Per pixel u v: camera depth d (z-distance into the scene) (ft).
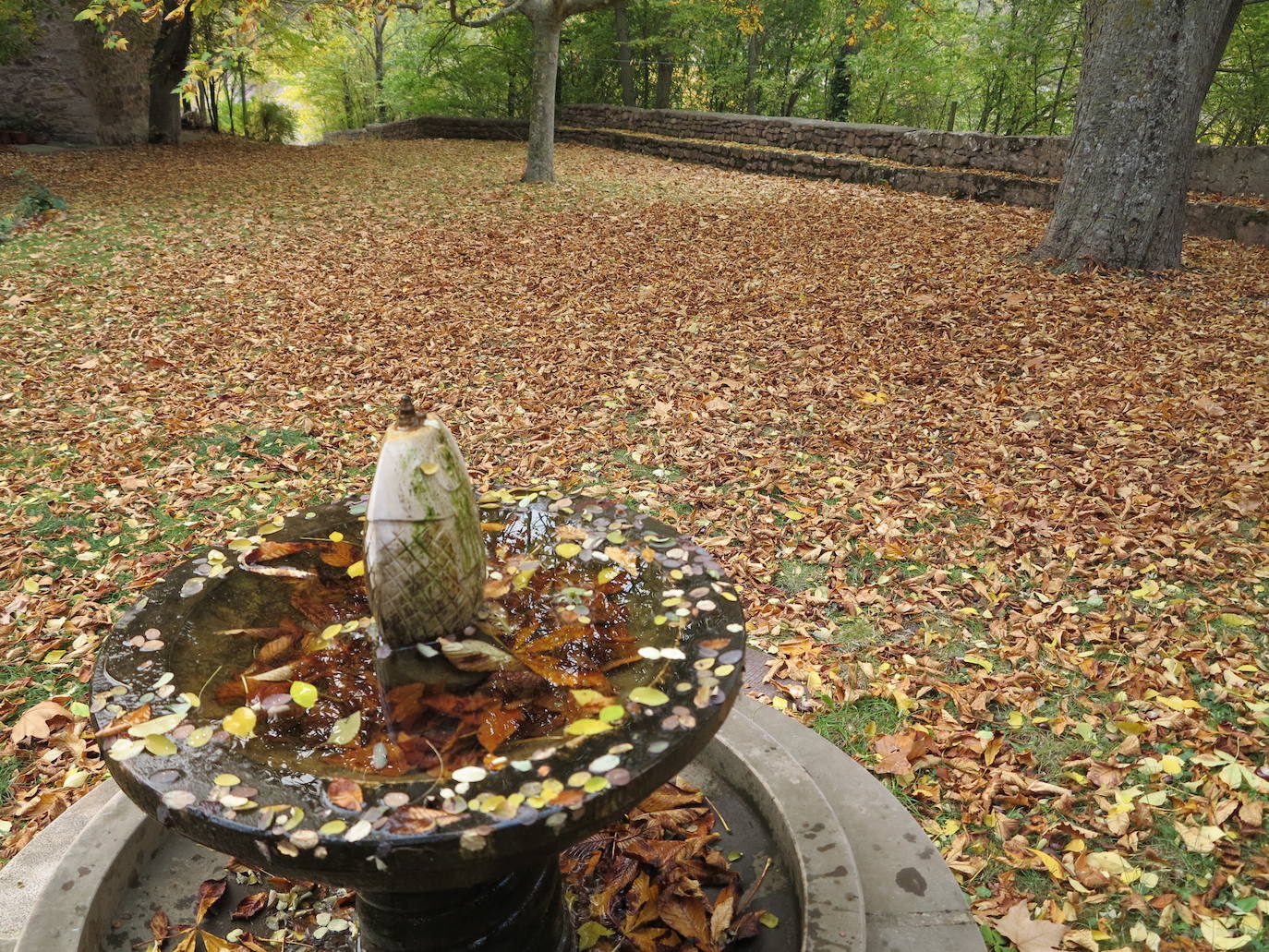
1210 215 28.48
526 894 6.12
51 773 9.20
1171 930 6.98
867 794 7.80
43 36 55.16
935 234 29.81
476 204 38.40
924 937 6.40
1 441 17.17
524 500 7.84
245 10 24.07
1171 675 9.73
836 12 57.31
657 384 18.93
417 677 5.49
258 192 41.65
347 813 4.48
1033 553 12.34
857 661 10.43
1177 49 21.89
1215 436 14.92
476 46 75.87
